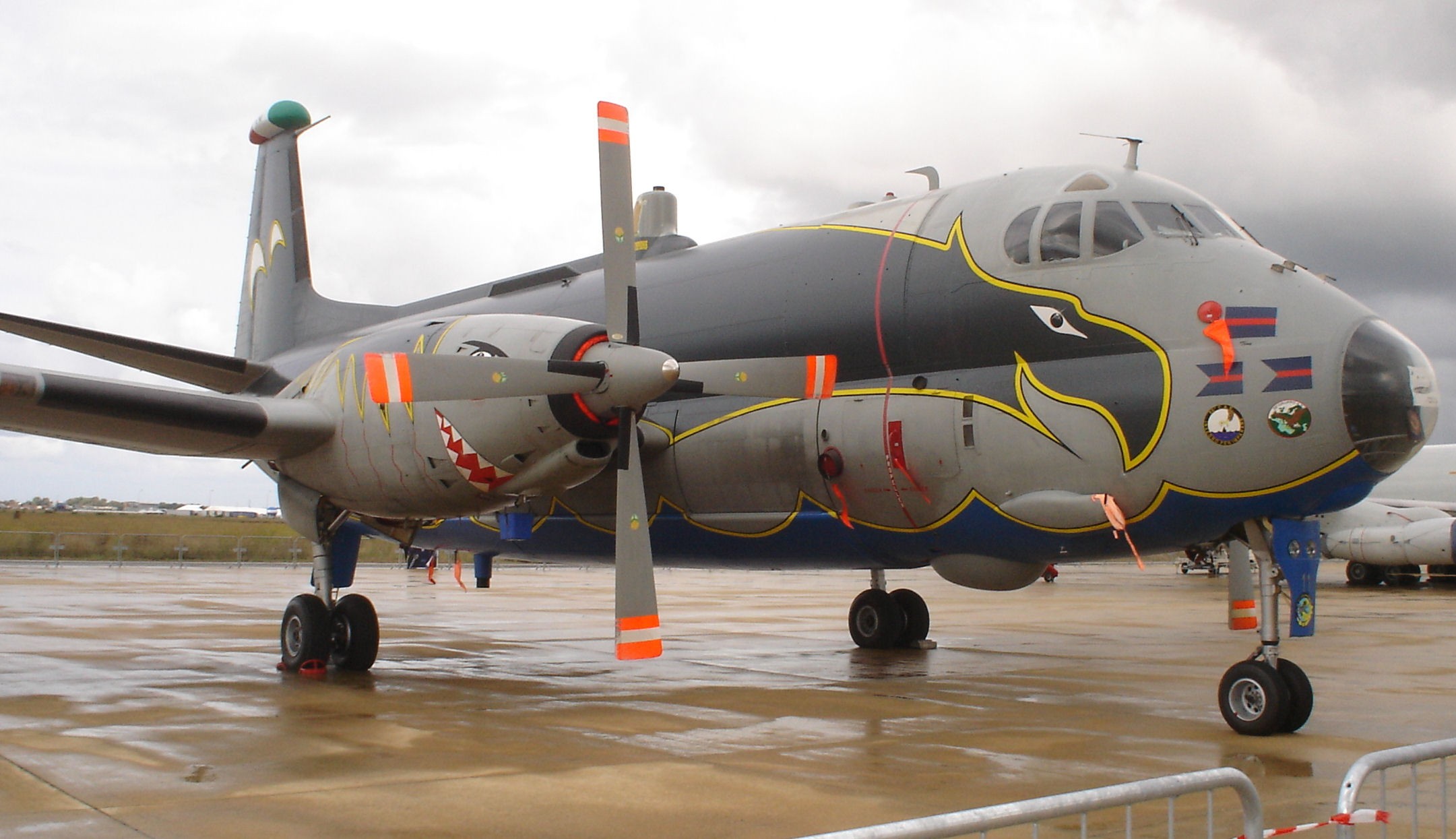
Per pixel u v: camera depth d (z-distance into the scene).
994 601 23.22
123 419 8.59
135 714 7.69
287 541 40.78
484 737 7.00
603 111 8.64
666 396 11.00
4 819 4.94
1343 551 28.23
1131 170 9.02
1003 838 4.86
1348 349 7.53
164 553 39.09
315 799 5.36
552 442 8.49
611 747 6.68
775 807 5.26
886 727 7.44
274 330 16.41
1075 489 8.38
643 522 8.16
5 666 10.22
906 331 9.38
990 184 9.50
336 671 10.14
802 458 9.85
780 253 10.66
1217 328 7.90
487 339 8.84
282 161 16.72
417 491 9.07
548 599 22.91
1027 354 8.73
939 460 9.02
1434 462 31.67
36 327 10.37
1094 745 6.88
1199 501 7.95
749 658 11.68
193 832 4.76
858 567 10.73
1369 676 10.60
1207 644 13.49
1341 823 3.35
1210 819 3.12
